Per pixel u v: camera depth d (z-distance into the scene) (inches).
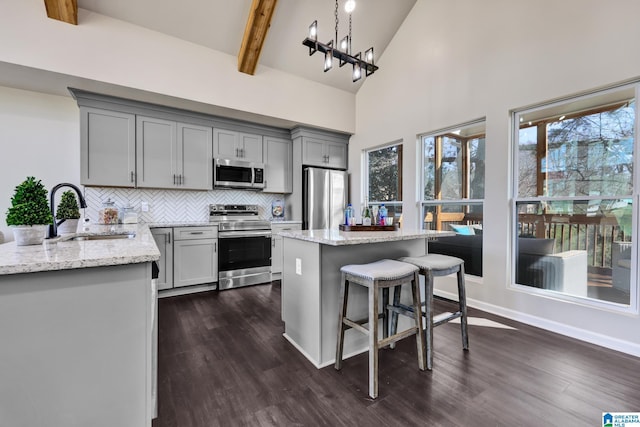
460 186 129.3
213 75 134.0
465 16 122.3
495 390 65.6
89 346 40.3
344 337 81.0
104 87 115.1
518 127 108.8
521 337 92.7
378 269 68.8
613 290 88.3
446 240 134.8
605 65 85.7
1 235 104.7
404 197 150.6
